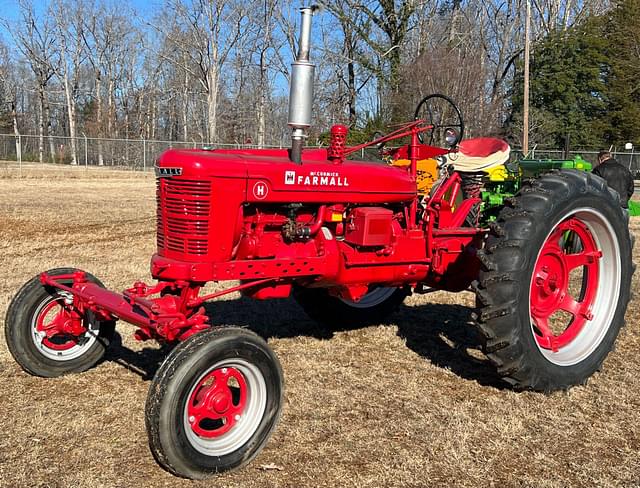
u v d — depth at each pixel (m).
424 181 5.04
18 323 3.90
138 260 7.74
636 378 4.31
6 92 51.91
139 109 48.56
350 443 3.30
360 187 3.94
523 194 3.94
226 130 41.31
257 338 3.08
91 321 4.16
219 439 3.03
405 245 4.17
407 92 23.95
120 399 3.75
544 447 3.32
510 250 3.73
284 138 42.28
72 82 50.81
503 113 30.34
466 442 3.34
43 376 4.04
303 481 2.94
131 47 49.38
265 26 37.00
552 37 31.73
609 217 4.21
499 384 4.15
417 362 4.54
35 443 3.20
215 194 3.39
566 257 4.27
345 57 28.70
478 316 3.79
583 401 3.93
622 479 3.02
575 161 8.62
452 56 24.05
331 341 4.97
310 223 3.87
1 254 7.94
